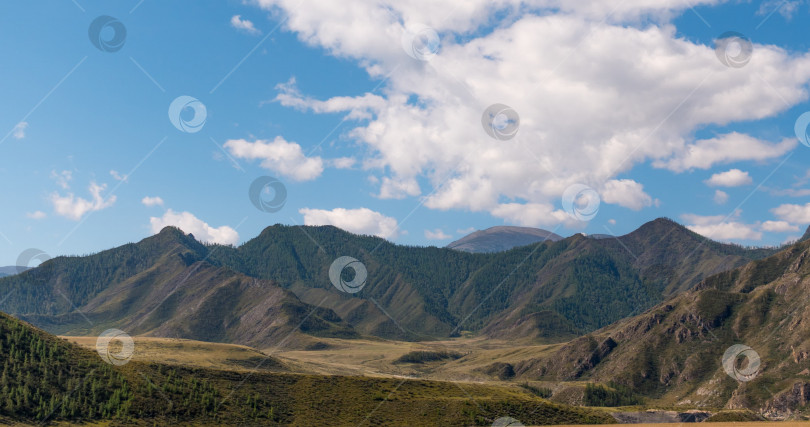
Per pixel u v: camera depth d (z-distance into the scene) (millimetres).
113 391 178000
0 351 174875
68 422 157500
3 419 148875
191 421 175750
